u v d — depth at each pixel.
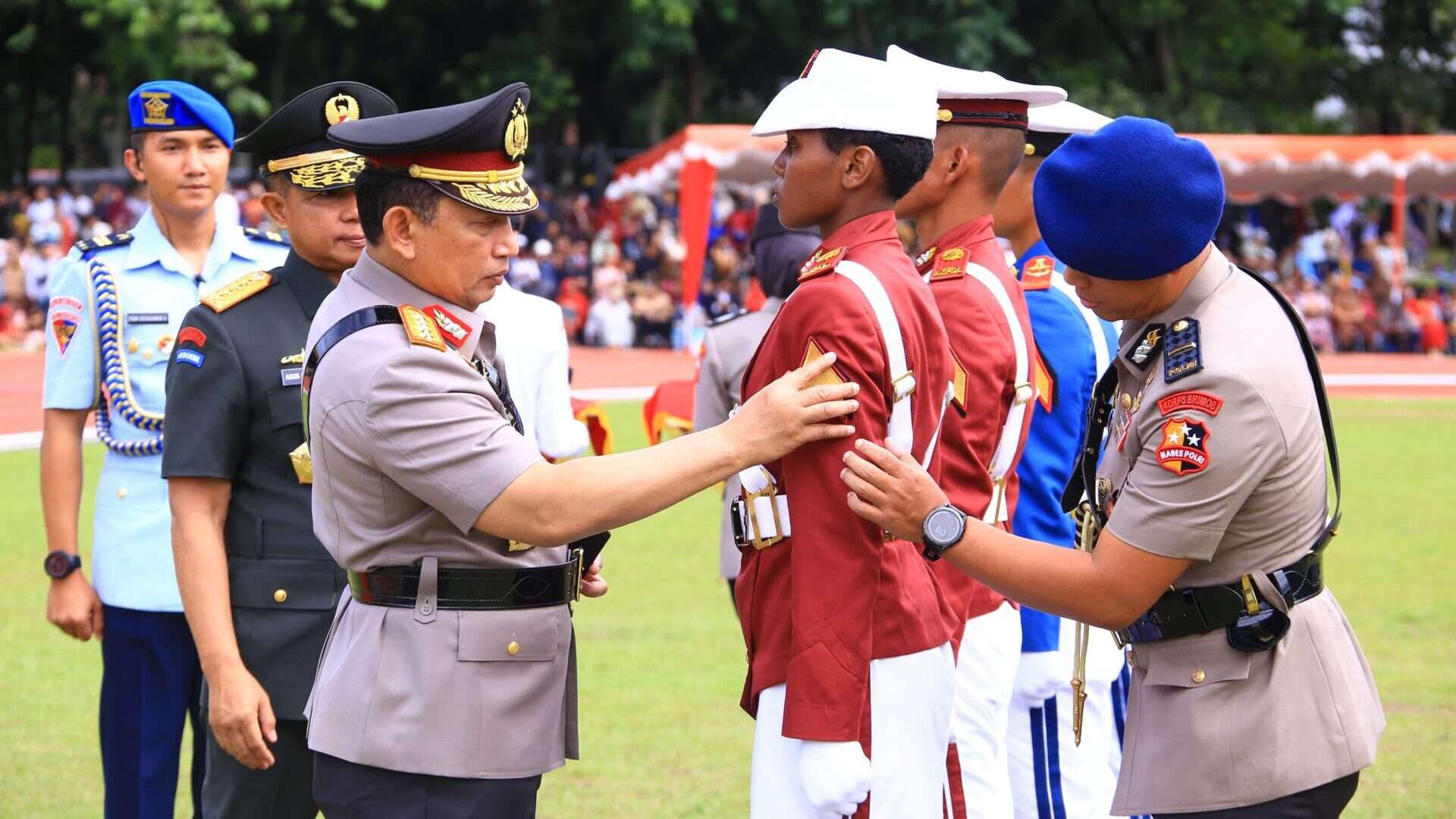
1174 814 3.03
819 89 3.22
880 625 3.20
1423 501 12.46
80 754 6.00
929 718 3.26
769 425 2.95
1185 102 34.94
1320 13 36.53
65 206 26.86
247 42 31.50
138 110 4.54
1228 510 2.90
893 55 3.87
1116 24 34.75
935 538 2.98
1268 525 2.96
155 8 27.09
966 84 3.87
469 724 3.03
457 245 3.00
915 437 3.21
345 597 3.25
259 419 3.82
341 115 3.83
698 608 8.62
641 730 6.39
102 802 5.42
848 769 2.97
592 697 6.87
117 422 4.53
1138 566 2.94
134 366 4.54
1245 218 31.86
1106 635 4.48
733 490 5.10
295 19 30.09
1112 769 4.86
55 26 32.03
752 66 34.75
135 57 27.88
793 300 3.15
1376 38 37.84
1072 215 3.00
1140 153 2.94
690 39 31.61
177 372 3.79
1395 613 8.52
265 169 3.89
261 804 3.89
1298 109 37.84
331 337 3.02
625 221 28.61
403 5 31.64
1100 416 3.29
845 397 2.99
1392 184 28.47
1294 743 2.96
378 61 33.28
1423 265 32.31
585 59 33.72
